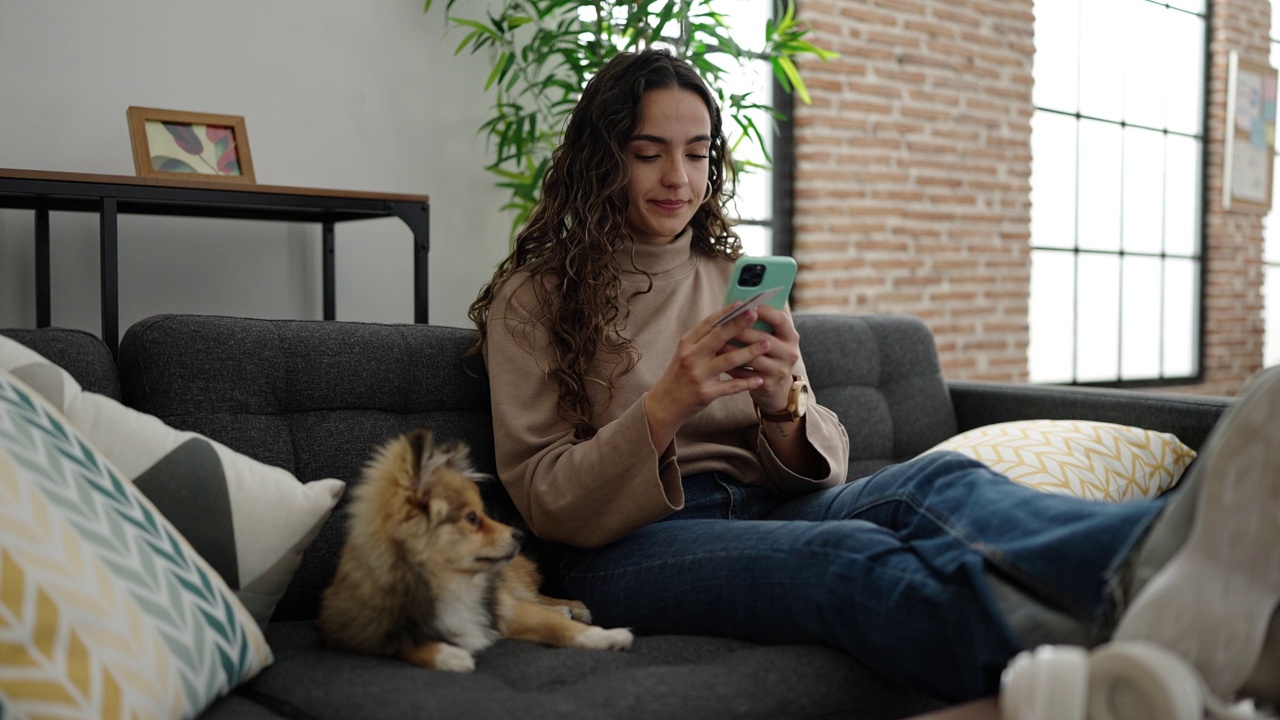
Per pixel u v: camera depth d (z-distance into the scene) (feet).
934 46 14.93
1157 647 2.96
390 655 4.10
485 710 3.52
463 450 4.31
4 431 3.42
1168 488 7.04
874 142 14.25
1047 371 17.95
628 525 4.99
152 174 7.39
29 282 8.08
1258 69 20.95
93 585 3.24
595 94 5.81
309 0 9.22
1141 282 19.45
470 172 10.31
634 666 4.21
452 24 10.11
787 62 11.30
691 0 10.00
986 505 4.02
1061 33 17.75
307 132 9.26
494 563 4.09
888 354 8.33
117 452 4.19
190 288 8.72
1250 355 21.53
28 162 7.91
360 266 9.61
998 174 16.01
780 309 5.08
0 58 7.78
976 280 15.74
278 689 3.86
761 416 5.55
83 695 3.00
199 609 3.66
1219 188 20.45
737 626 4.56
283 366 5.31
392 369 5.61
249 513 4.28
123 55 8.29
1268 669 3.26
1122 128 18.89
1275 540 3.15
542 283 5.59
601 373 5.46
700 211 6.26
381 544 4.02
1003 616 3.52
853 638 4.06
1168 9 19.60
